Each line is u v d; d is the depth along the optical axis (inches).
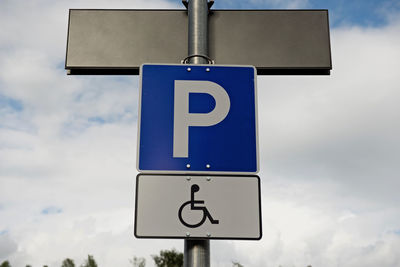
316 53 142.2
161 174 111.4
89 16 144.4
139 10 145.0
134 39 142.6
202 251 107.1
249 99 120.0
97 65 140.4
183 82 120.2
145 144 114.3
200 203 109.3
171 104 118.3
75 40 142.3
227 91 120.2
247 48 141.8
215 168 113.3
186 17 144.3
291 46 142.4
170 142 115.0
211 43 141.8
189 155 114.2
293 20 144.6
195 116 117.6
